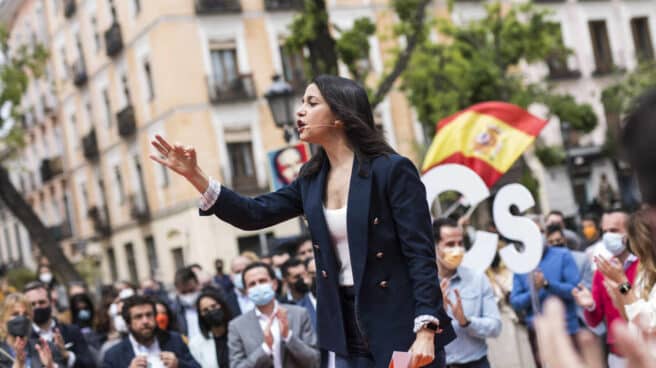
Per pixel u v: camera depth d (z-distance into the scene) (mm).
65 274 21719
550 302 1380
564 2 37781
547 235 9367
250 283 7352
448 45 25547
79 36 39312
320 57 13664
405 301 3652
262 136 32125
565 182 35969
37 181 47812
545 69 36844
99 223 38531
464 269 6992
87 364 8000
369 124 3793
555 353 1350
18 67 23344
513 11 24953
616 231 7254
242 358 7332
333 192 3787
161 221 33625
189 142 31297
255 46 32438
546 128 36219
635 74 29812
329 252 3746
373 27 14688
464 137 8492
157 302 8664
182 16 31609
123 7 34188
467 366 6730
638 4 39344
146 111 33500
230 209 3697
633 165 1322
